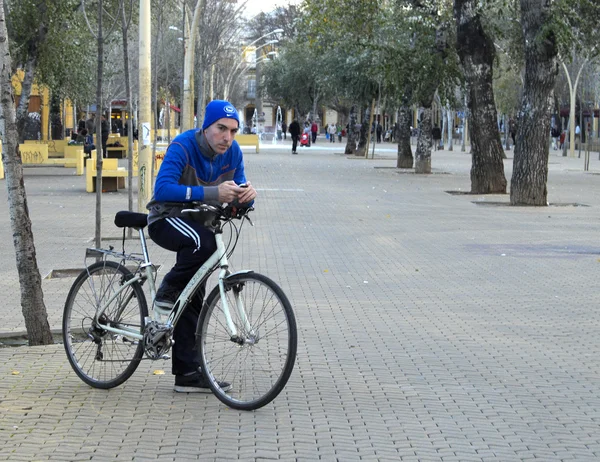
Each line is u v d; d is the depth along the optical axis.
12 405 5.79
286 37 77.31
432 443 5.18
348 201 21.78
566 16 23.98
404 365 6.91
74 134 53.75
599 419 5.67
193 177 5.93
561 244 14.36
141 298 6.09
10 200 7.36
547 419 5.66
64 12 30.62
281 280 10.91
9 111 7.16
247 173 32.78
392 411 5.76
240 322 5.70
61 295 9.85
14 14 30.11
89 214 18.39
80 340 6.35
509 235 15.48
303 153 53.03
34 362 6.87
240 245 13.99
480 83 24.20
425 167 34.09
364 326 8.32
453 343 7.67
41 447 5.05
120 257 6.23
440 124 82.00
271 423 5.47
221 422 5.48
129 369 6.06
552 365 6.99
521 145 21.14
